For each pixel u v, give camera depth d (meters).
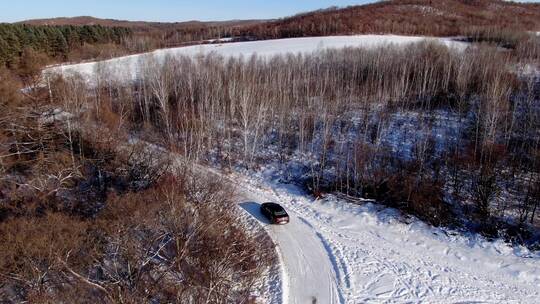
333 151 44.59
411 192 34.31
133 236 23.33
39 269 20.48
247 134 47.62
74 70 66.75
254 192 38.22
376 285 25.03
